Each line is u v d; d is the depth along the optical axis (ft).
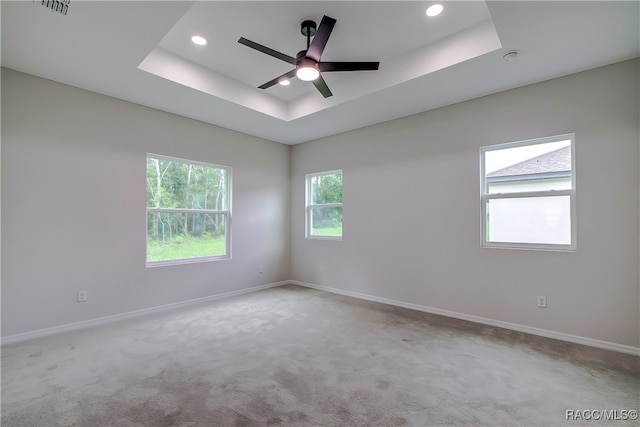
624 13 6.59
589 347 8.94
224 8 7.72
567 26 7.09
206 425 5.53
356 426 5.53
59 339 9.36
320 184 17.13
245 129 15.17
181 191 13.56
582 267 9.25
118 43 7.89
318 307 13.08
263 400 6.28
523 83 10.08
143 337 9.59
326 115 13.12
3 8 6.45
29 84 9.48
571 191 9.52
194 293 13.65
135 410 5.91
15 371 7.36
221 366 7.72
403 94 10.94
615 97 8.79
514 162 10.74
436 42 9.26
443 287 12.09
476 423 5.62
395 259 13.55
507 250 10.61
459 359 8.15
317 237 17.03
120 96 11.14
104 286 10.97
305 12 7.89
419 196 12.80
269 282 17.02
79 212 10.43
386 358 8.21
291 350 8.70
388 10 7.84
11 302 9.13
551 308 9.73
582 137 9.25
